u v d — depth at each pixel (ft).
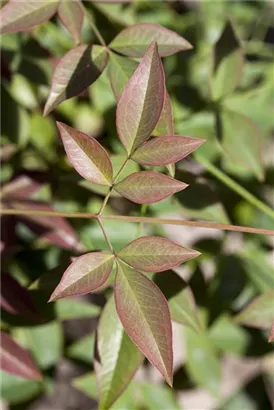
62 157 2.20
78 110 2.38
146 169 1.60
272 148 2.50
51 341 2.03
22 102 2.26
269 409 2.21
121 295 1.36
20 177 1.82
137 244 1.37
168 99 1.44
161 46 1.53
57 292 1.34
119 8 1.99
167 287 1.56
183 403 2.96
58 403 2.89
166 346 1.33
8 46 1.92
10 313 1.76
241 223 2.21
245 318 1.62
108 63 1.53
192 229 2.83
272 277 2.03
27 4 1.50
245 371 3.02
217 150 2.13
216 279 2.02
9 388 1.92
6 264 1.81
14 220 1.76
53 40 2.14
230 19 1.83
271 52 2.33
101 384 1.50
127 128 1.39
